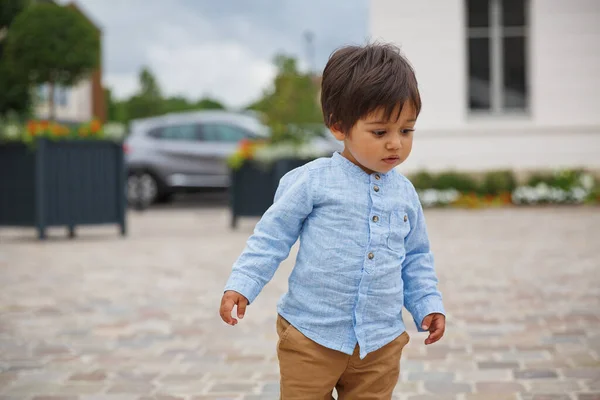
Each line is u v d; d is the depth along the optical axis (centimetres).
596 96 1393
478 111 1430
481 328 458
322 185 222
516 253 766
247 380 366
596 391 340
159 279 648
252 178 1070
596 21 1384
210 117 1553
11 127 939
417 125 1422
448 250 796
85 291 594
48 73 1156
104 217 987
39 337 450
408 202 231
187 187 1514
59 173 948
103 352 417
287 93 1432
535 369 374
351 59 214
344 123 213
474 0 1413
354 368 224
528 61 1412
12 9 1470
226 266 720
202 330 464
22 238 986
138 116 5753
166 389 354
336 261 219
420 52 1414
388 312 224
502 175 1376
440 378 363
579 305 518
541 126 1404
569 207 1303
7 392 350
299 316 223
